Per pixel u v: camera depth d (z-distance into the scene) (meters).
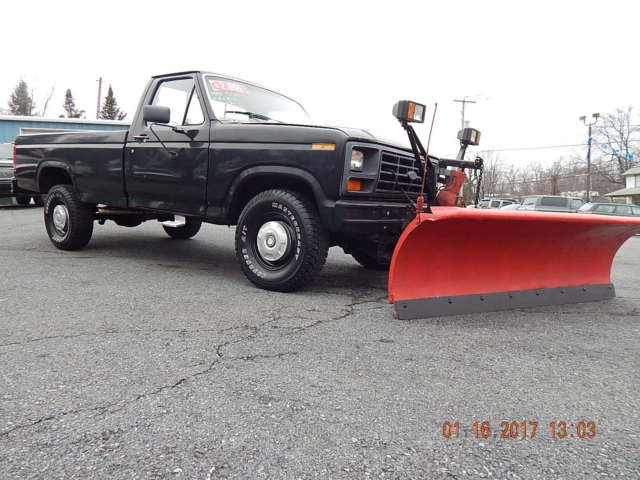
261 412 2.02
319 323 3.34
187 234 7.66
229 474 1.60
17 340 2.81
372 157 4.03
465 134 4.81
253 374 2.42
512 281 4.08
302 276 4.07
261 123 4.33
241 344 2.86
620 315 3.93
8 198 15.02
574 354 2.90
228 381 2.32
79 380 2.28
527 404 2.20
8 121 19.55
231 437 1.82
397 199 4.43
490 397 2.26
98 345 2.76
